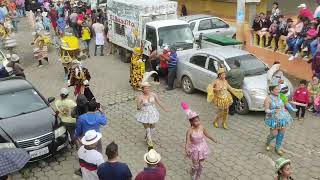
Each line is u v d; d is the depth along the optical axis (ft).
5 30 73.00
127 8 59.00
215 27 65.26
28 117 33.73
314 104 41.16
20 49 73.31
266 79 41.60
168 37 53.98
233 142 35.76
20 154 23.82
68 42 55.01
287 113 32.65
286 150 34.27
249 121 39.96
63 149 35.04
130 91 49.57
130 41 59.67
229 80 39.81
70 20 79.41
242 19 56.49
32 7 99.66
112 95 48.37
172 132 38.04
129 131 38.60
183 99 46.21
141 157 33.71
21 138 31.37
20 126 32.48
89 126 28.35
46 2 95.09
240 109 41.42
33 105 35.60
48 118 33.78
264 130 37.99
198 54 46.42
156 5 57.00
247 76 42.22
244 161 32.65
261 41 56.08
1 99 35.65
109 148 21.48
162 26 54.08
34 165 33.09
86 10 83.25
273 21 55.01
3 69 47.32
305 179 30.25
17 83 38.04
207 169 31.58
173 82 49.06
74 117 33.63
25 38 82.48
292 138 36.37
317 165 32.01
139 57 49.32
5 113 34.22
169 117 41.34
